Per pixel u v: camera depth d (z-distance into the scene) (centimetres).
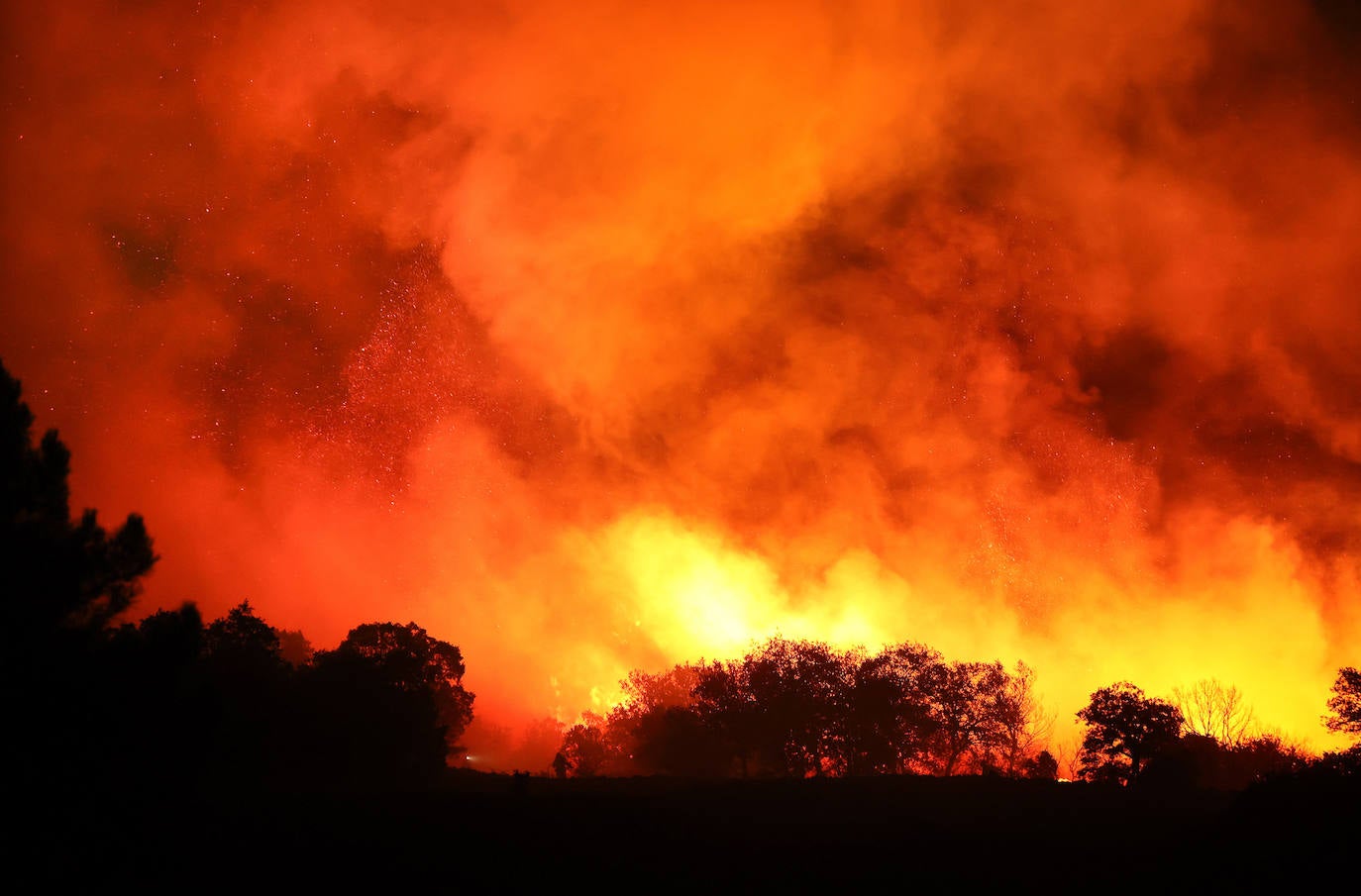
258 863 3544
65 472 2739
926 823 5106
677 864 4003
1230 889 3744
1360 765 4591
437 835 4234
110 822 2531
